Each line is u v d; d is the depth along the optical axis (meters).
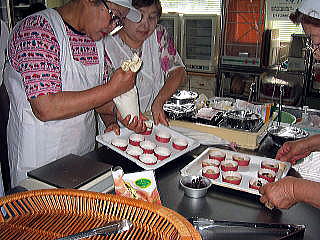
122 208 0.69
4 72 1.26
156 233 0.63
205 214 0.80
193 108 1.48
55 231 0.65
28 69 1.02
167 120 1.40
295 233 0.71
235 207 0.83
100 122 1.63
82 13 1.08
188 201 0.86
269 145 1.28
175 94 1.59
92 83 1.28
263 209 0.83
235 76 2.98
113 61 1.51
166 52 1.77
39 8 2.46
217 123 1.35
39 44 1.04
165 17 3.21
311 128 1.38
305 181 0.77
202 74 3.18
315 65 2.32
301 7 0.88
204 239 0.70
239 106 1.51
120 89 1.08
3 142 1.37
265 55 2.90
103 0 0.99
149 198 0.75
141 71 1.66
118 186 0.77
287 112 1.59
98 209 0.70
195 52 3.21
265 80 2.86
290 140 1.23
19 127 1.23
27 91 1.03
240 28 2.86
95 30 1.06
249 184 0.93
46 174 0.86
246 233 0.72
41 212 0.70
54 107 1.02
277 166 1.04
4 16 3.29
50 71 1.04
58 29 1.12
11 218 0.68
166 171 1.04
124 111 1.21
